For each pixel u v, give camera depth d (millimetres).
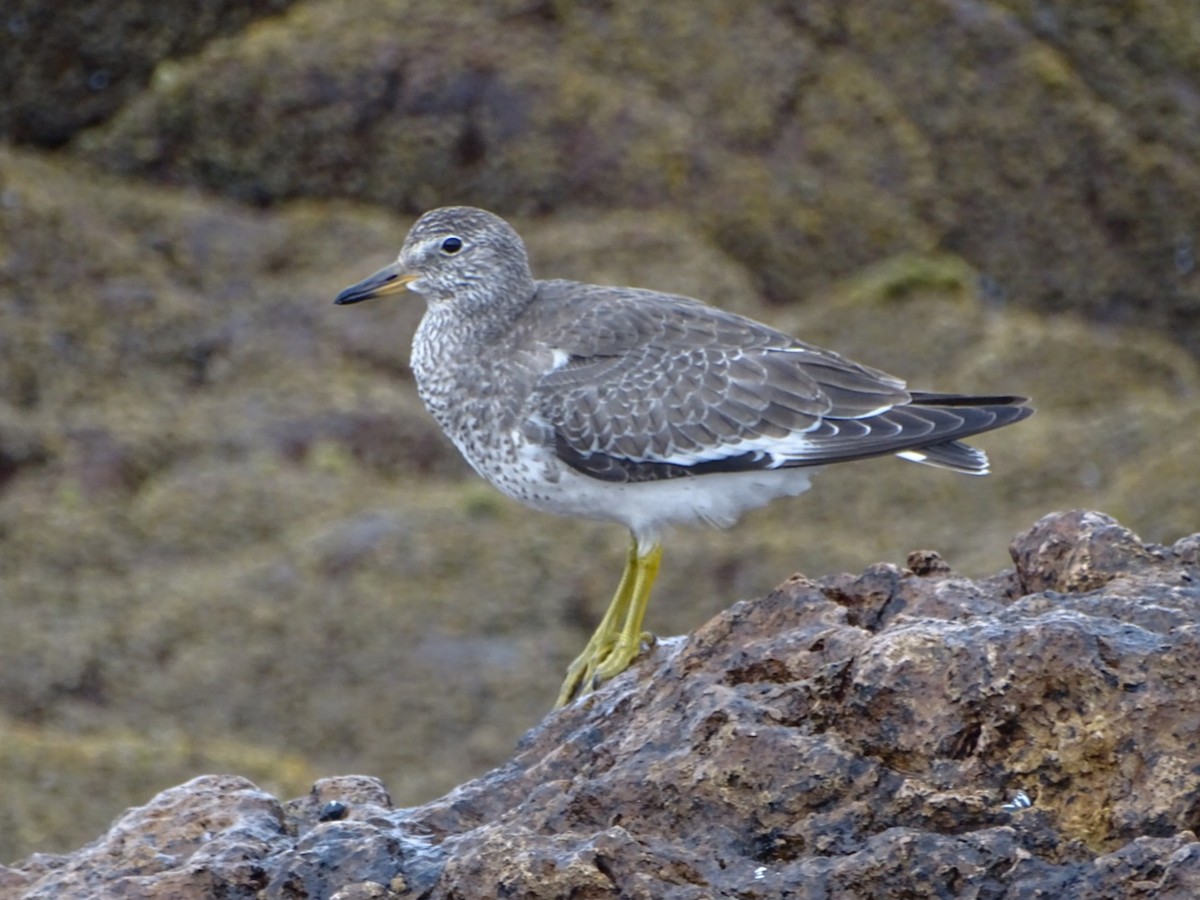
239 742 15125
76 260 19797
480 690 15336
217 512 16969
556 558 16250
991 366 20562
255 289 20250
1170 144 24656
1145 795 6770
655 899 6695
